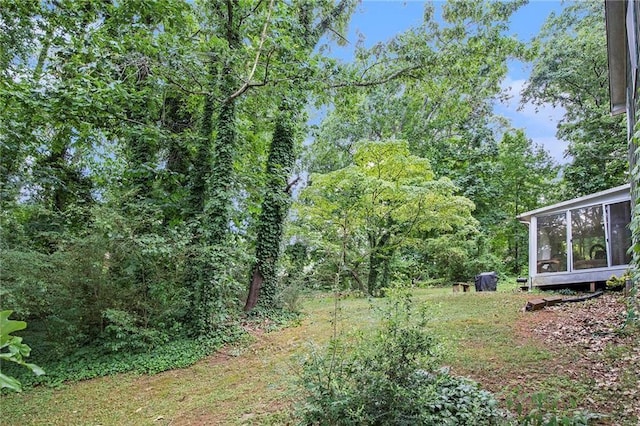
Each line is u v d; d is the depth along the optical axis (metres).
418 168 12.20
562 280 8.92
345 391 2.79
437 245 14.58
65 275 6.84
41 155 8.84
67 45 7.39
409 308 3.13
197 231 8.29
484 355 4.85
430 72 9.88
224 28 8.74
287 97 8.87
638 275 2.98
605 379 3.89
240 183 8.99
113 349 6.76
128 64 7.39
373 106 18.33
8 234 7.03
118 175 10.26
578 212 8.84
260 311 9.16
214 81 8.45
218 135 8.49
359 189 11.00
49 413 4.94
